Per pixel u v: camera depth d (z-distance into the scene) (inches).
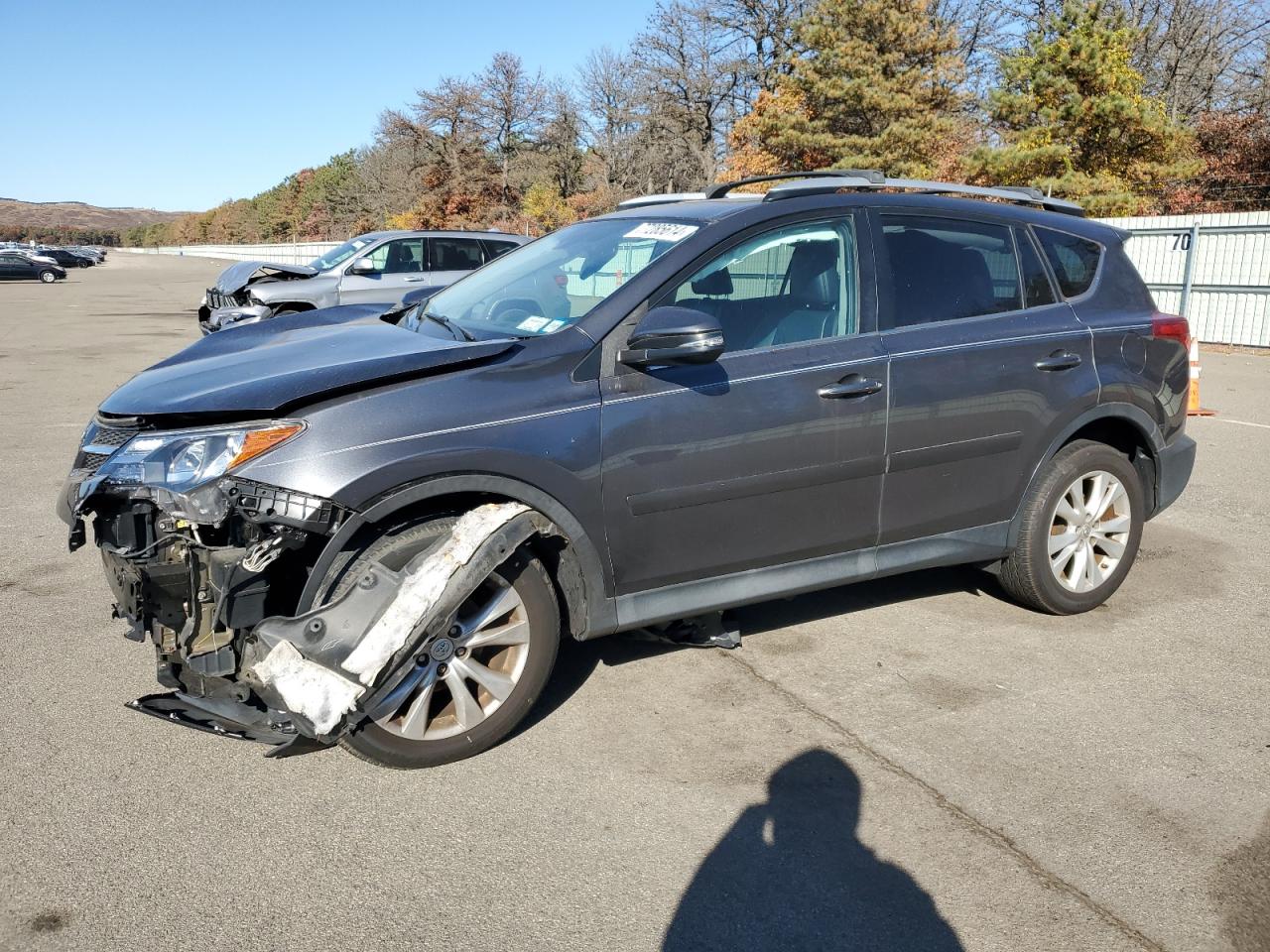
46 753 130.3
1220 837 112.3
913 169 1091.9
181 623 119.3
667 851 110.3
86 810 117.4
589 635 134.5
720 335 125.5
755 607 181.6
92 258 2630.4
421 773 126.2
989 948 95.4
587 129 1875.0
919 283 156.5
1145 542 221.3
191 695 122.6
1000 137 1141.7
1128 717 140.0
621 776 125.2
